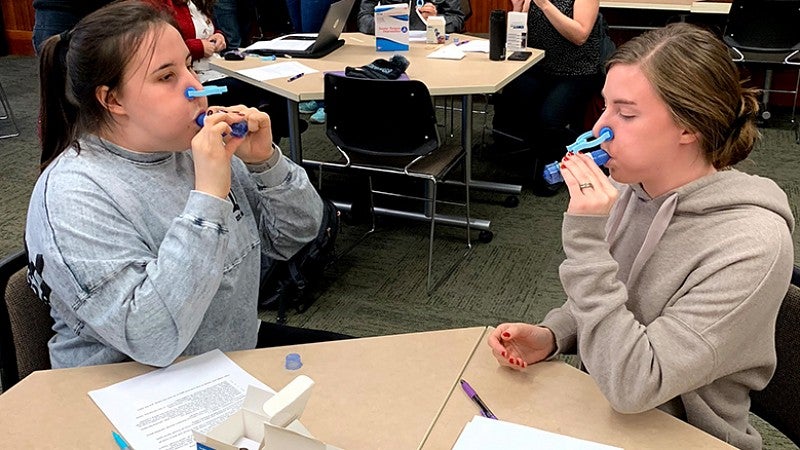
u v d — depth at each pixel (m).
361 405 1.15
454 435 1.09
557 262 3.15
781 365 1.35
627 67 1.10
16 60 6.87
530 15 3.65
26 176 4.12
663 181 1.17
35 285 1.26
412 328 2.69
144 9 1.25
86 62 1.21
